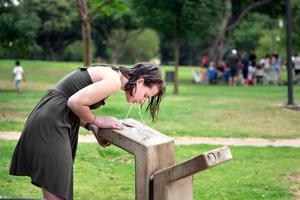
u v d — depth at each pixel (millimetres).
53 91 4484
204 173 8500
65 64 42500
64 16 56531
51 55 63281
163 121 14625
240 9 37062
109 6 16484
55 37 61281
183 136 12641
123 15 53219
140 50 68125
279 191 7512
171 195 4508
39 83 30359
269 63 33375
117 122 4668
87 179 7875
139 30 62594
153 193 4480
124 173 8375
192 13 24203
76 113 4398
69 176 4379
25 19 28406
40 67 38281
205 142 11867
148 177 4508
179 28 24844
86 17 16156
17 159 4477
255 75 33531
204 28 24844
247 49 65188
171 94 24094
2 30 27578
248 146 11398
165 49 78062
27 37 28250
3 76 34156
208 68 35875
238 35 59219
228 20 36344
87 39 16203
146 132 4781
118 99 19125
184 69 50719
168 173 4391
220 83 34281
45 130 4352
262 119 15641
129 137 4559
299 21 40312
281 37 52406
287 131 13789
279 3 36281
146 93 4613
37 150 4332
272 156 10109
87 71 4500
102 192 7289
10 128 12344
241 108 17812
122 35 59688
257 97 22281
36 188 7168
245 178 8227
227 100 20844
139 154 4516
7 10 27969
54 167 4312
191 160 4277
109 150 9781
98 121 4594
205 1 24156
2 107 16438
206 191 7457
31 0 53094
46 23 56344
